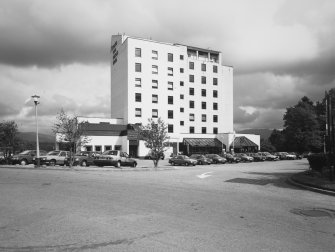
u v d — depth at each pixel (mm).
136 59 62969
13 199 10492
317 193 12961
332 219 8062
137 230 6809
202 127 73562
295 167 34500
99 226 7113
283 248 5684
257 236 6441
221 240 6121
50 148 57781
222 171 26312
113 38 72625
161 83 65250
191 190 13211
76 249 5551
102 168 27281
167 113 65438
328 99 17375
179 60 68188
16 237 6258
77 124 32000
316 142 69188
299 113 71500
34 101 27703
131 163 31328
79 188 13281
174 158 41344
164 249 5559
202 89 74188
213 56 79062
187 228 7016
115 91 70312
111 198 10883
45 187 13484
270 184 16125
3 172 21688
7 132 45188
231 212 8797
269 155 57281
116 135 58500
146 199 10773
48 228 6922
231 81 78375
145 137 31984
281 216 8375
